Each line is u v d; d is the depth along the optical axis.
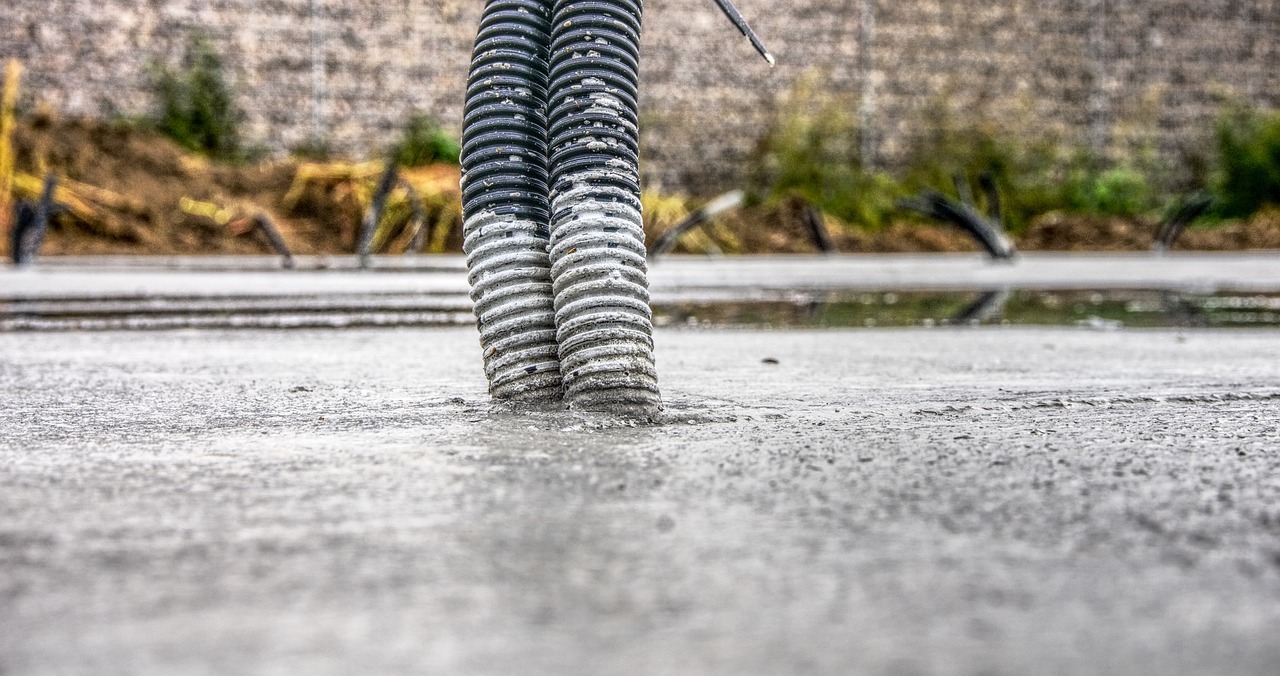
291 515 0.43
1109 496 0.45
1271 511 0.43
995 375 0.73
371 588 0.38
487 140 0.57
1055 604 0.37
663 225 3.23
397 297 1.46
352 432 0.54
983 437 0.53
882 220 3.81
